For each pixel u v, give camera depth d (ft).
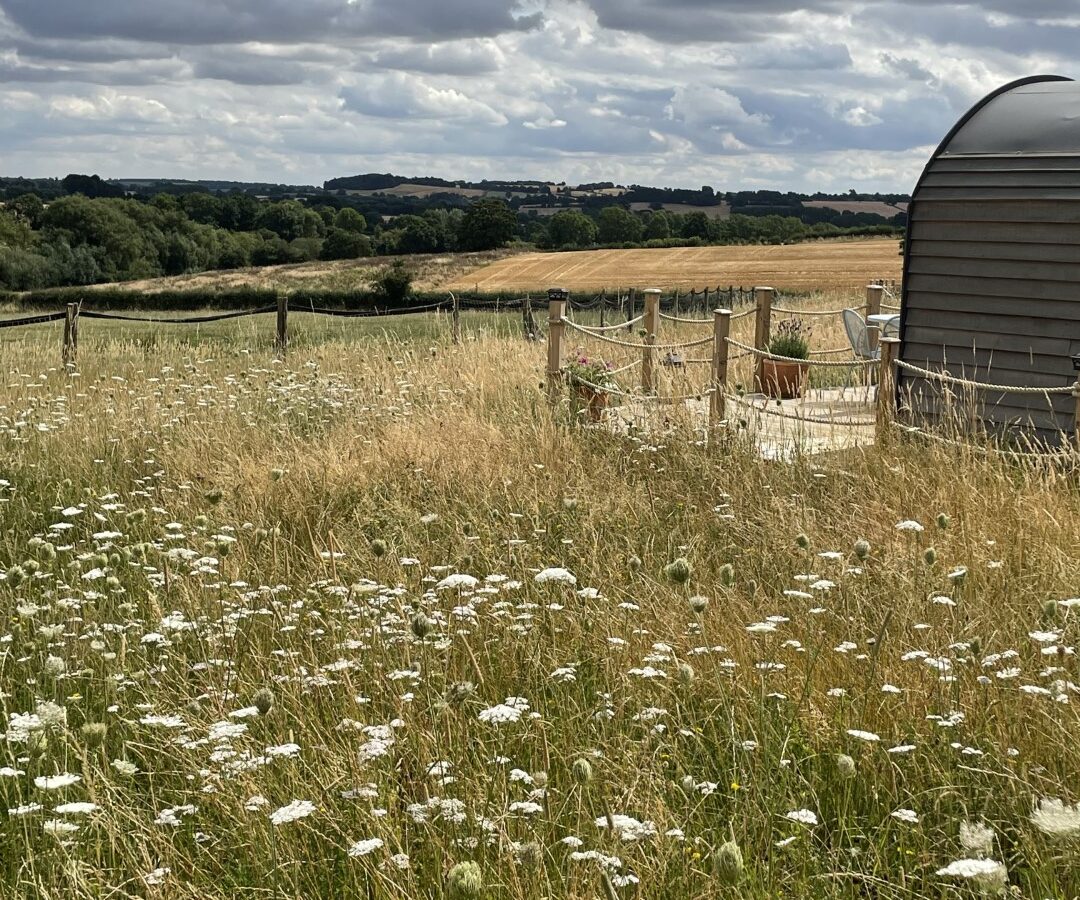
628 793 12.40
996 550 21.74
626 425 35.47
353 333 86.33
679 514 26.94
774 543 23.54
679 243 296.10
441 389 41.22
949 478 26.30
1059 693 14.24
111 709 15.17
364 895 11.43
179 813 13.16
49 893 11.27
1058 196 31.94
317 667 16.72
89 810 11.37
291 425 38.27
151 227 336.08
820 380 51.11
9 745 13.74
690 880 11.27
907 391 35.65
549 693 17.03
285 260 353.72
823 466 29.81
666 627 18.43
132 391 43.06
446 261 293.43
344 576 22.98
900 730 14.60
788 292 139.64
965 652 15.99
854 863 12.01
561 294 40.45
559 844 11.95
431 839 11.63
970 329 34.19
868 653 16.84
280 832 12.09
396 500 27.84
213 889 11.66
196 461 32.68
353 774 13.02
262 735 15.20
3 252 290.56
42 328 102.83
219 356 57.36
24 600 19.62
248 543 25.18
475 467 30.53
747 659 16.60
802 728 14.61
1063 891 11.11
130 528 27.09
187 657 18.49
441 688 16.20
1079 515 23.75
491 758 13.79
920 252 35.22
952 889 11.16
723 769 13.75
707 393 35.55
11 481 32.17
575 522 25.98
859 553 18.37
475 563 23.38
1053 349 32.30
